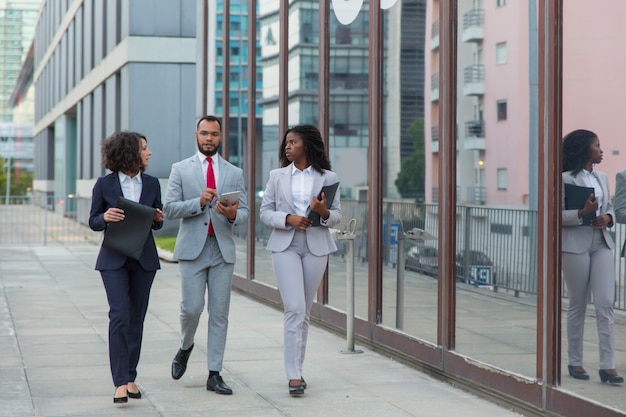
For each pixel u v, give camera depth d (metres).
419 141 7.39
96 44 34.34
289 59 10.73
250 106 12.34
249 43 12.34
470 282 6.61
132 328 6.41
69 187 47.53
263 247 11.86
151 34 25.94
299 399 6.38
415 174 7.47
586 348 5.27
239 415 5.93
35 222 26.67
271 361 7.80
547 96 5.56
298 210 6.61
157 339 8.92
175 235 26.28
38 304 11.95
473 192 6.55
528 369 5.86
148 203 6.35
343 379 7.04
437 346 7.04
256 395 6.50
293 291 6.50
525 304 5.87
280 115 11.08
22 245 24.91
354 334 8.27
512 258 6.02
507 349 6.10
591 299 5.22
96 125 34.34
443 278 6.94
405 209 7.66
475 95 6.50
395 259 7.90
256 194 12.18
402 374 7.23
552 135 5.52
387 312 8.09
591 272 5.21
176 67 26.11
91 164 36.84
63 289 13.93
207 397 6.43
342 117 9.05
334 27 9.25
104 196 6.30
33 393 6.53
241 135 12.90
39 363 7.68
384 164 8.13
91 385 6.81
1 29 92.81
